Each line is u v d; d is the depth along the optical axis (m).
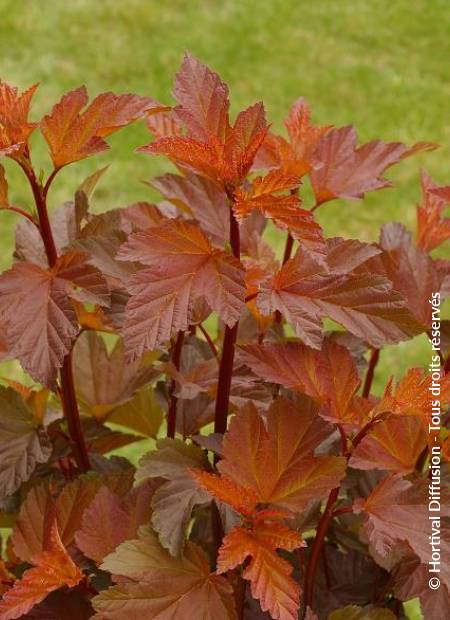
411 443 1.25
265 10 4.30
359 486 1.33
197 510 1.31
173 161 1.24
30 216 1.23
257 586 1.16
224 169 1.18
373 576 1.33
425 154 3.47
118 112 1.22
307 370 1.21
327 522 1.21
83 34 4.06
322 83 3.84
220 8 4.30
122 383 1.36
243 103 3.70
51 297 1.20
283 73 3.89
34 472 1.33
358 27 4.21
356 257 1.25
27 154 1.21
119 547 1.20
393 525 1.18
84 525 1.22
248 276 1.26
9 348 1.19
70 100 1.21
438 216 1.37
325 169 1.34
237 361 1.30
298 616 1.24
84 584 1.23
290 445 1.20
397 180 3.33
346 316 1.20
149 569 1.19
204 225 1.31
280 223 1.18
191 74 1.21
